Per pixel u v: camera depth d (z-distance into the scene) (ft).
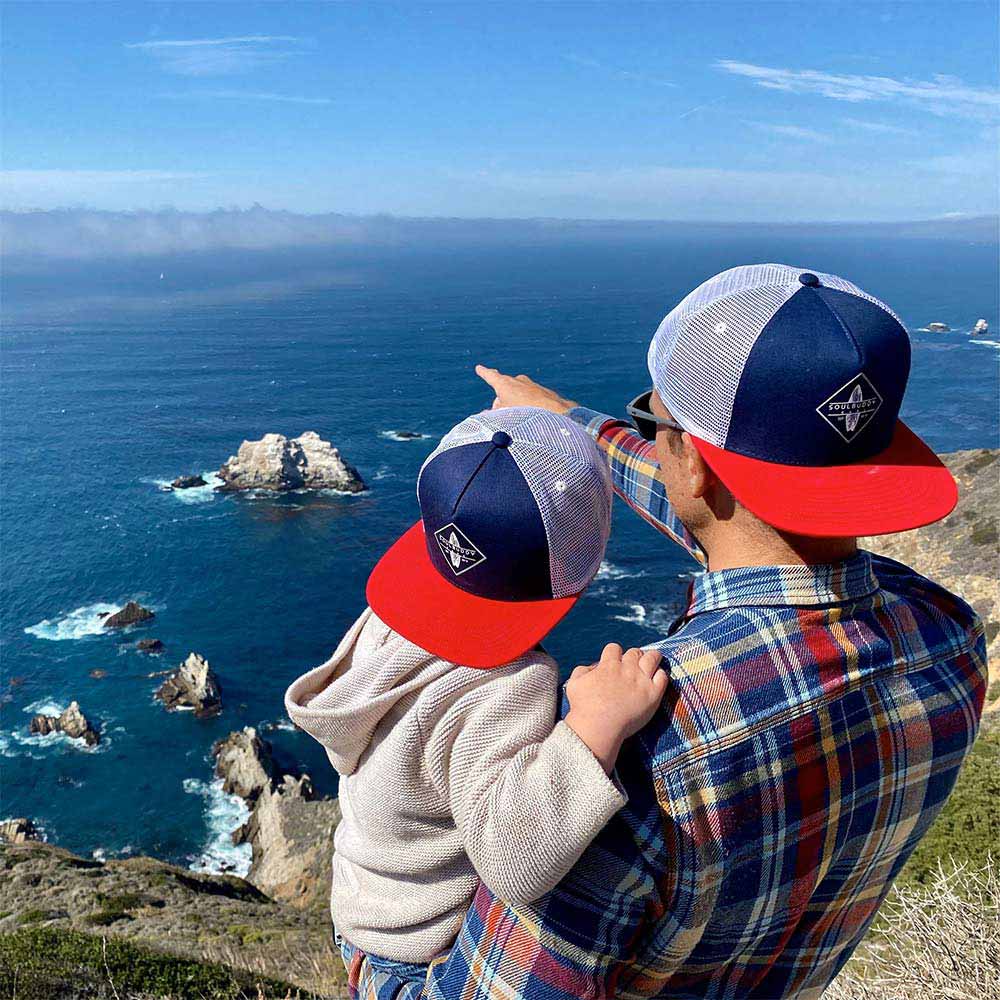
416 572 8.54
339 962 47.75
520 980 6.47
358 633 9.19
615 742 6.48
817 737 6.55
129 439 513.45
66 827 170.40
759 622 6.80
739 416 6.87
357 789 8.38
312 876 144.15
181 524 338.95
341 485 372.58
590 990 6.41
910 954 14.66
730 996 7.08
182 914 88.63
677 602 244.01
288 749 194.08
